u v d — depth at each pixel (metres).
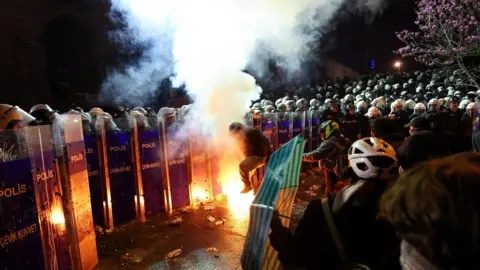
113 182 5.47
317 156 4.42
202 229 5.34
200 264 4.21
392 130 3.90
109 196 5.34
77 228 3.86
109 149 5.36
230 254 4.46
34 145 3.17
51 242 3.37
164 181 6.07
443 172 0.96
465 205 0.86
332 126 4.76
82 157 4.10
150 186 5.88
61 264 3.55
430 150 2.20
